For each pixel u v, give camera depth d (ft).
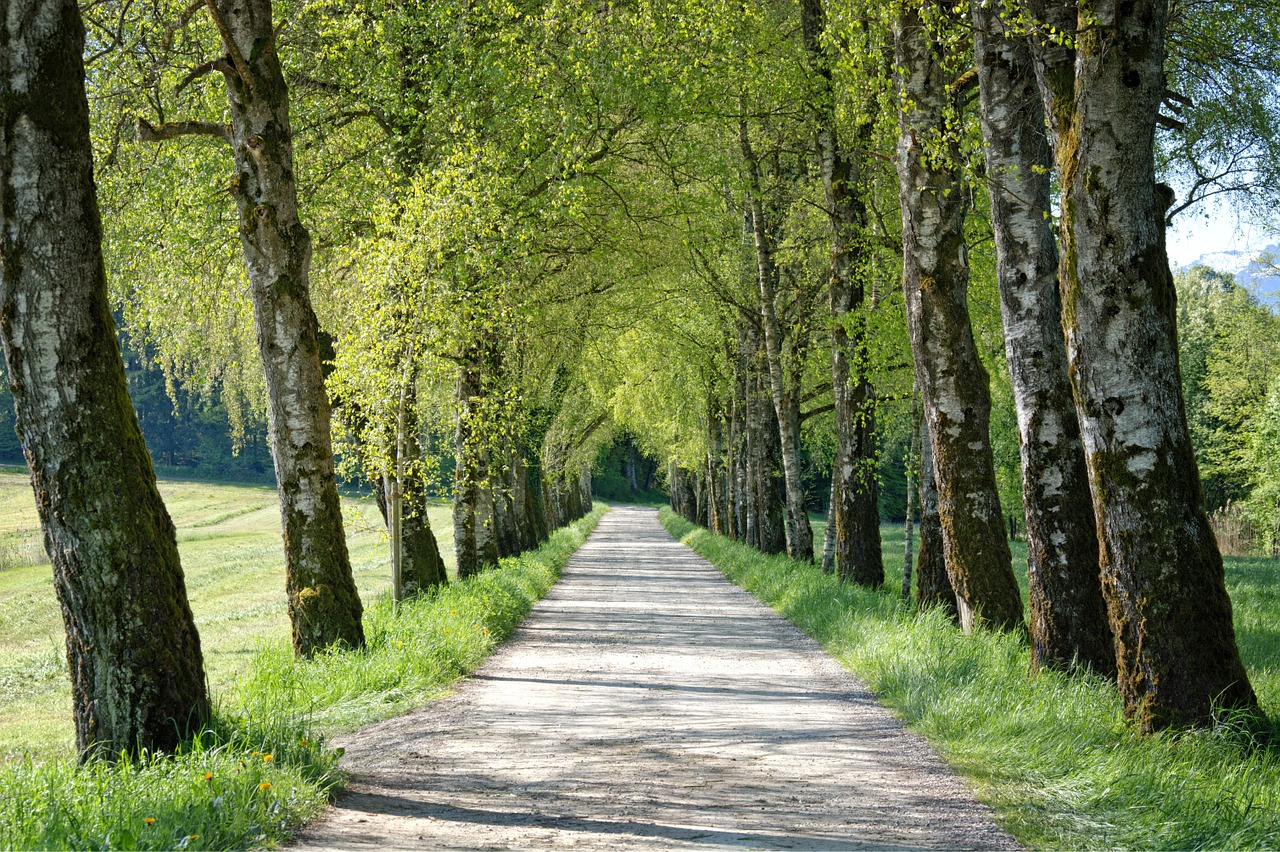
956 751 24.44
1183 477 24.67
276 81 39.09
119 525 22.16
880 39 42.11
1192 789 19.08
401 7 53.67
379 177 55.26
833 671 39.42
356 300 49.19
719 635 51.55
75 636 22.27
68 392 21.89
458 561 71.72
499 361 73.77
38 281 21.68
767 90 58.54
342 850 16.58
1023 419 33.01
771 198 78.18
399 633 41.52
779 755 24.70
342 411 47.98
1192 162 48.75
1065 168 25.55
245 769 19.52
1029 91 33.04
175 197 52.90
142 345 60.23
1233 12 44.62
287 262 39.52
